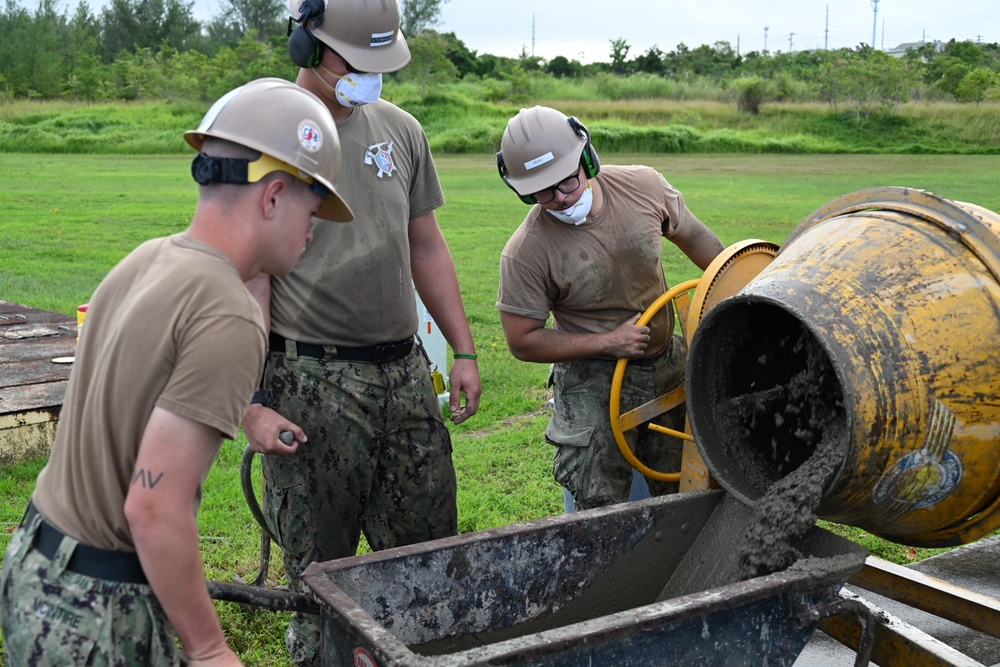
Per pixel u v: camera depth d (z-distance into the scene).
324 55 2.89
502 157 3.44
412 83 46.91
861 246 2.81
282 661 3.48
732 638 2.33
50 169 28.14
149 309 1.89
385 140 3.16
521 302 3.65
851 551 2.56
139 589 2.01
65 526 2.00
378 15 2.88
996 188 20.47
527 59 70.75
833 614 2.42
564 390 3.83
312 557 3.20
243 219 1.99
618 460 3.84
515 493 5.00
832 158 32.59
